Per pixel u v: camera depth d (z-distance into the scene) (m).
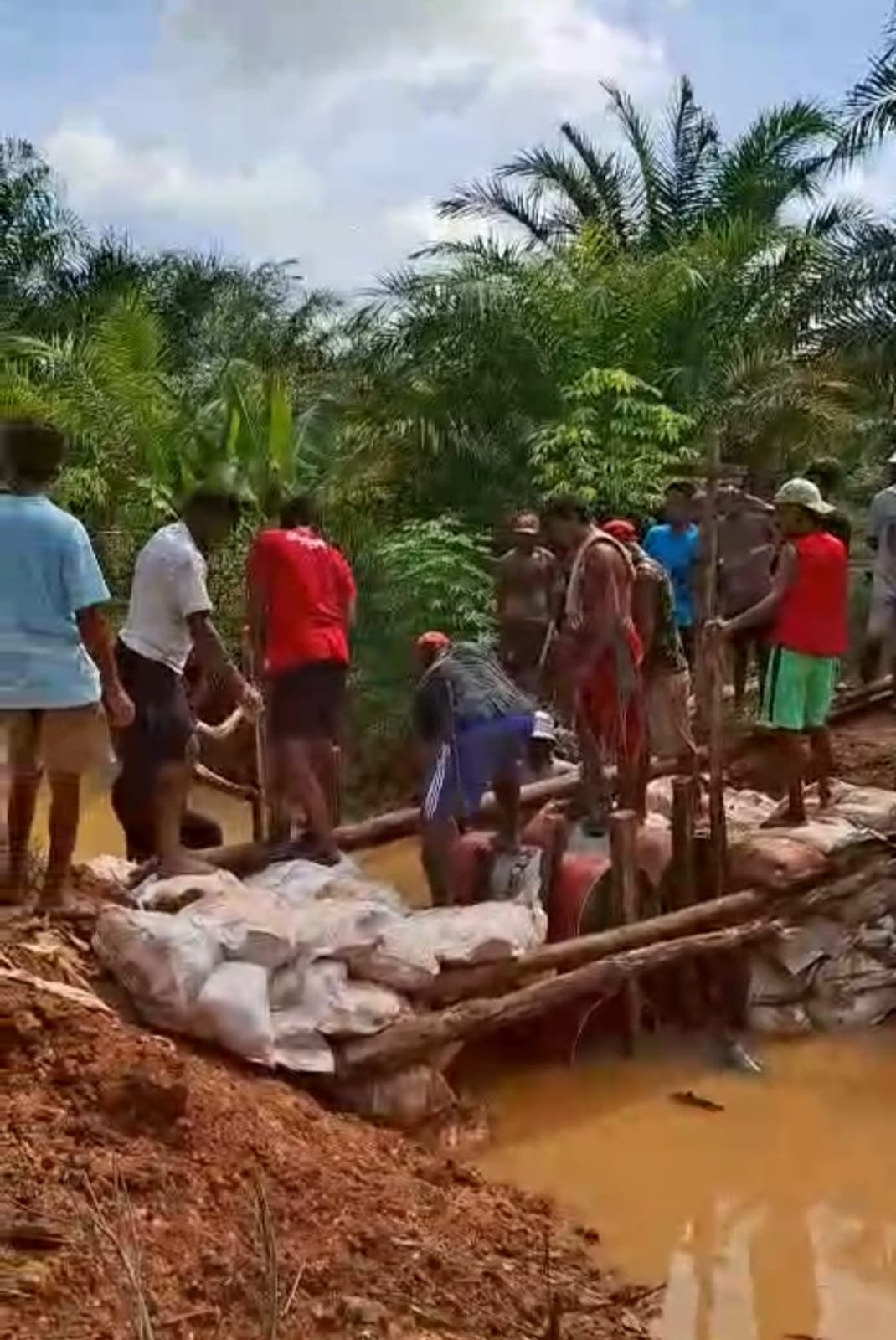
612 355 15.86
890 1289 5.09
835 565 7.86
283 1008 5.71
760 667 10.67
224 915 5.69
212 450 15.03
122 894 6.25
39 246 27.89
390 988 6.04
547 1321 4.34
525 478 15.23
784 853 7.45
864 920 7.60
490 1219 5.00
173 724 6.21
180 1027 5.42
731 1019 7.32
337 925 5.96
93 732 5.66
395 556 12.71
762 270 16.78
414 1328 3.98
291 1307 3.90
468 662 7.25
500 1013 6.12
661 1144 6.22
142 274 28.45
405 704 11.87
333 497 14.93
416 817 8.03
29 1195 3.95
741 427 15.36
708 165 19.69
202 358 26.53
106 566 15.80
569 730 9.23
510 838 7.34
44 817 8.83
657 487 14.15
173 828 6.34
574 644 7.60
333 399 17.42
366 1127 5.56
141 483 16.08
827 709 8.33
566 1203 5.62
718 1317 4.86
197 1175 4.38
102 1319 3.54
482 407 15.94
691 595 10.83
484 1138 6.16
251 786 8.62
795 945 7.39
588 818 7.77
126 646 6.17
